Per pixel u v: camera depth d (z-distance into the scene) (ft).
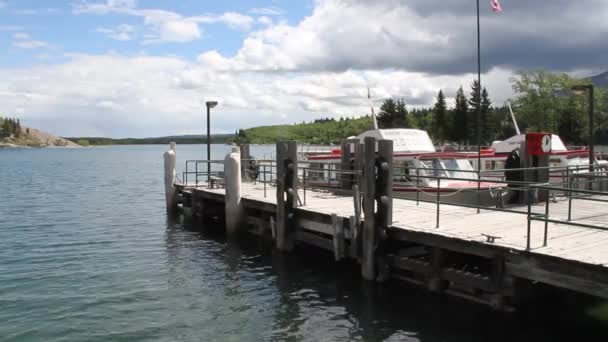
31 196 124.88
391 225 43.32
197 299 43.83
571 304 38.17
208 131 92.53
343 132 422.00
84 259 57.67
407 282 44.29
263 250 60.18
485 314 37.55
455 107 277.85
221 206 80.28
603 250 32.73
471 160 75.10
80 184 163.22
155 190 141.18
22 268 53.88
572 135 225.56
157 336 36.35
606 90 225.15
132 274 51.42
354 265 52.49
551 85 229.25
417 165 61.31
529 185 33.86
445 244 38.29
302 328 37.24
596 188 68.33
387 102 303.48
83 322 38.83
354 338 35.29
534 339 33.68
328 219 50.14
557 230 39.34
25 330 37.32
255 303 42.57
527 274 33.19
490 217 46.03
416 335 35.24
